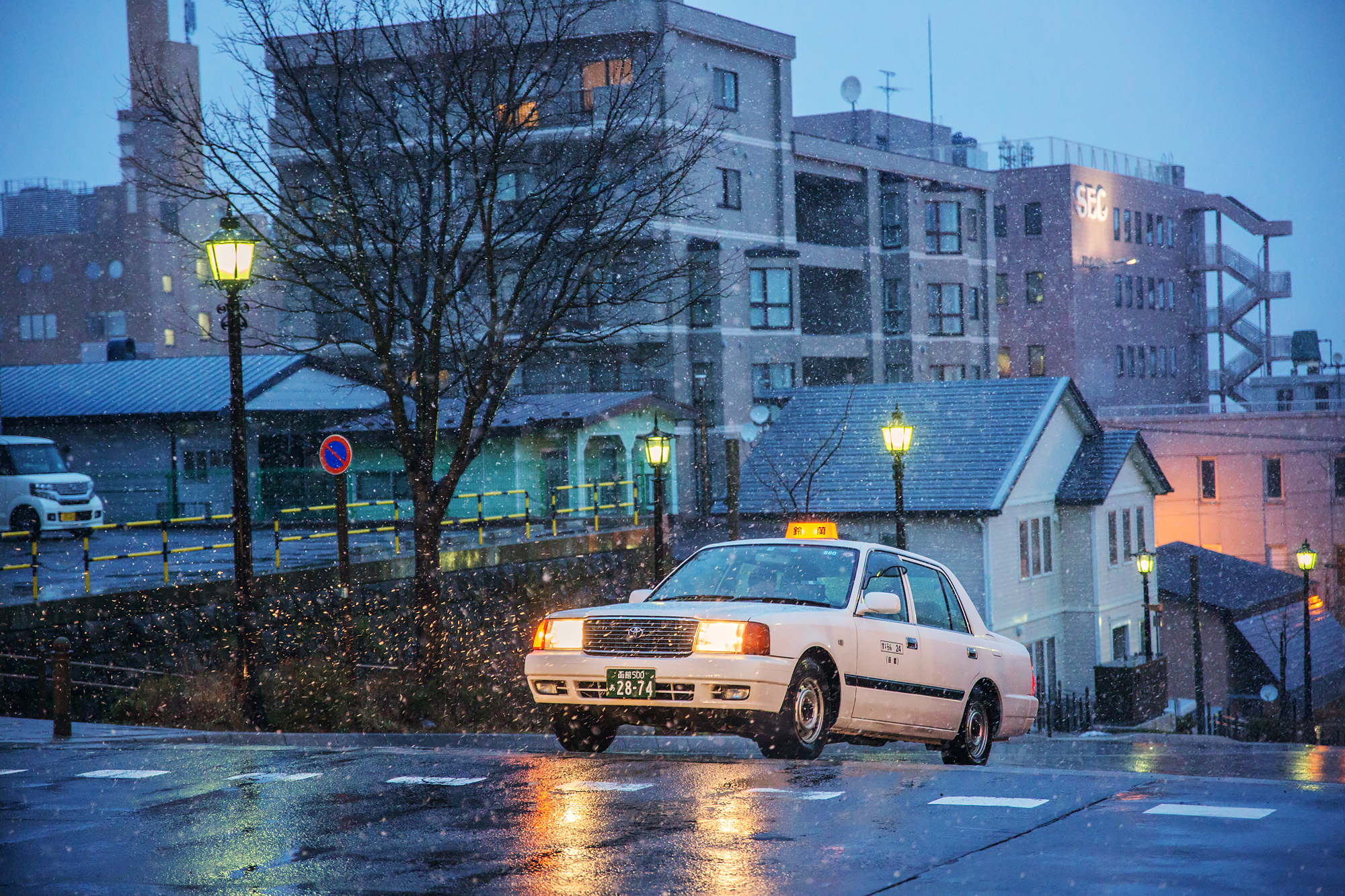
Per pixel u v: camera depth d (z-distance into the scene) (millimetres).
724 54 82062
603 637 14750
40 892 9039
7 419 67000
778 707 14180
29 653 27000
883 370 97125
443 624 37906
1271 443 103188
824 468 60375
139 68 36250
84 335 130875
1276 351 136625
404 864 9531
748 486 61000
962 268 100312
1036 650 60219
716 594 15945
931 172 100125
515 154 37125
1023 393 62312
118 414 65312
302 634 33406
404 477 68938
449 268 31969
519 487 69688
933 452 59719
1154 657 57625
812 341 90062
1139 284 136500
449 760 14781
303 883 9078
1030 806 11102
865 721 15484
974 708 17547
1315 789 11727
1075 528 62844
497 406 32406
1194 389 144625
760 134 85312
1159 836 9797
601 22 75312
